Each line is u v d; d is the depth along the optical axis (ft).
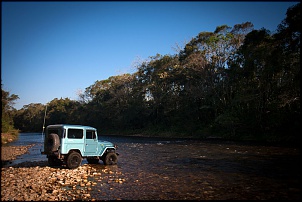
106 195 26.76
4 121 146.61
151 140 132.36
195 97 154.61
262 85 112.47
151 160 54.29
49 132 42.47
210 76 146.20
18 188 28.50
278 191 27.40
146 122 215.92
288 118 100.68
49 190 28.50
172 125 185.78
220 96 144.77
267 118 112.06
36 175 35.35
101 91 262.26
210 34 153.17
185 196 26.27
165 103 189.57
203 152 68.33
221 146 84.58
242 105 123.95
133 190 28.78
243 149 72.13
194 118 169.78
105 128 261.03
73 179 33.58
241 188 29.04
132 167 44.91
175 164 48.19
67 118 311.88
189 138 143.43
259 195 26.05
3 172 37.76
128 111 213.46
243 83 122.31
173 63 184.96
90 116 266.98
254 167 42.55
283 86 101.81
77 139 42.09
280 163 46.19
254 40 112.78
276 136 102.37
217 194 26.81
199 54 147.95
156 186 30.55
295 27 86.38
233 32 142.31
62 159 41.34
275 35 97.50
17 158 58.75
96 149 45.01
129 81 226.58
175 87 185.88
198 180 33.73
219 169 41.75
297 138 91.91
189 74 162.50
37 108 401.29
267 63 103.60
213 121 150.51
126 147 89.45
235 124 118.62
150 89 198.18
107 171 40.73
